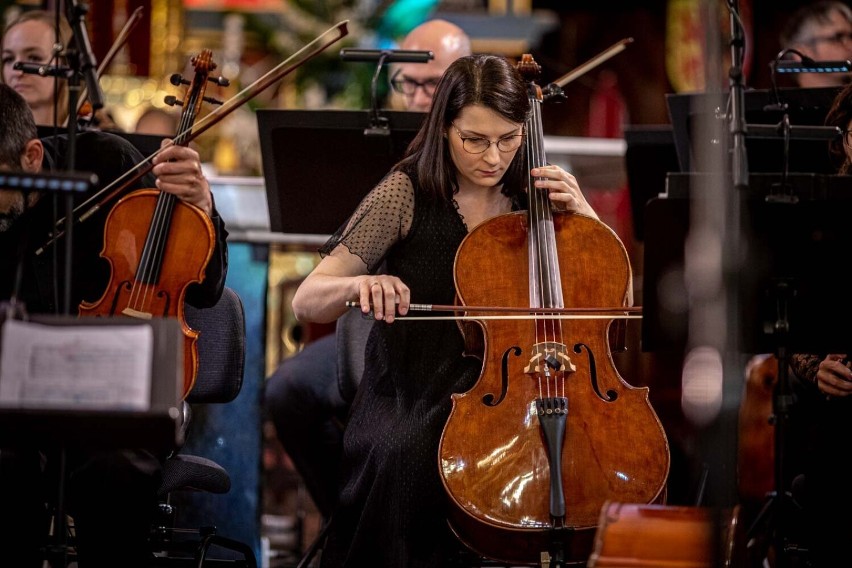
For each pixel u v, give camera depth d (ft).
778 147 35.35
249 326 41.24
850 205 27.43
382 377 32.12
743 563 27.02
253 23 68.54
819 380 31.55
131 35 66.03
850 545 30.86
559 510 26.78
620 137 75.46
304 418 40.86
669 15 76.95
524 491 27.55
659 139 39.81
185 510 39.81
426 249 32.01
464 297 30.40
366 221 32.01
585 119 77.51
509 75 30.86
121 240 29.84
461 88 30.76
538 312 29.78
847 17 46.57
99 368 22.41
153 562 31.68
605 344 29.91
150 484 27.94
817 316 28.27
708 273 25.25
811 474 31.73
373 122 36.52
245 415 40.55
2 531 27.04
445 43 45.19
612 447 28.37
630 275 31.35
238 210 42.19
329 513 41.65
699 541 24.67
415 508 29.63
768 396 39.34
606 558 24.75
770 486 39.11
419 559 29.71
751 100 35.60
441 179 31.81
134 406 22.29
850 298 27.96
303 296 30.96
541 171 31.78
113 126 41.14
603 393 29.30
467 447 28.30
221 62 66.80
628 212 60.80
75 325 23.02
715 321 25.04
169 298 29.45
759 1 73.82
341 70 66.95
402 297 29.45
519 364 29.40
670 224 27.25
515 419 28.58
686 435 47.57
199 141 64.75
